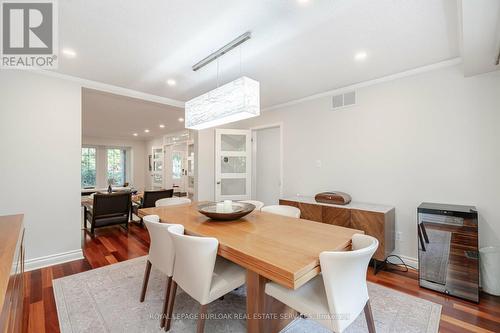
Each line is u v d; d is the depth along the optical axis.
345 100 3.40
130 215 5.11
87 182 9.09
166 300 1.81
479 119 2.40
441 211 2.30
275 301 1.64
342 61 2.59
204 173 5.09
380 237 2.62
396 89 2.93
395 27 1.96
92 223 3.99
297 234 1.79
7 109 2.62
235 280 1.67
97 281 2.46
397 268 2.82
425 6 1.71
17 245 1.37
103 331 1.72
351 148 3.35
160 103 3.95
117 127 7.17
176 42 2.20
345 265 1.25
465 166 2.48
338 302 1.26
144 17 1.83
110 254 3.22
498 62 2.12
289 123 4.18
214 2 1.67
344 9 1.74
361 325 1.81
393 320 1.86
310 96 3.81
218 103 2.26
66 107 2.98
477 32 1.65
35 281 2.46
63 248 2.96
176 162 8.34
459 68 2.51
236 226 2.01
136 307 2.02
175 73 2.91
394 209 2.92
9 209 2.63
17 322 1.32
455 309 2.02
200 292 1.52
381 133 3.06
